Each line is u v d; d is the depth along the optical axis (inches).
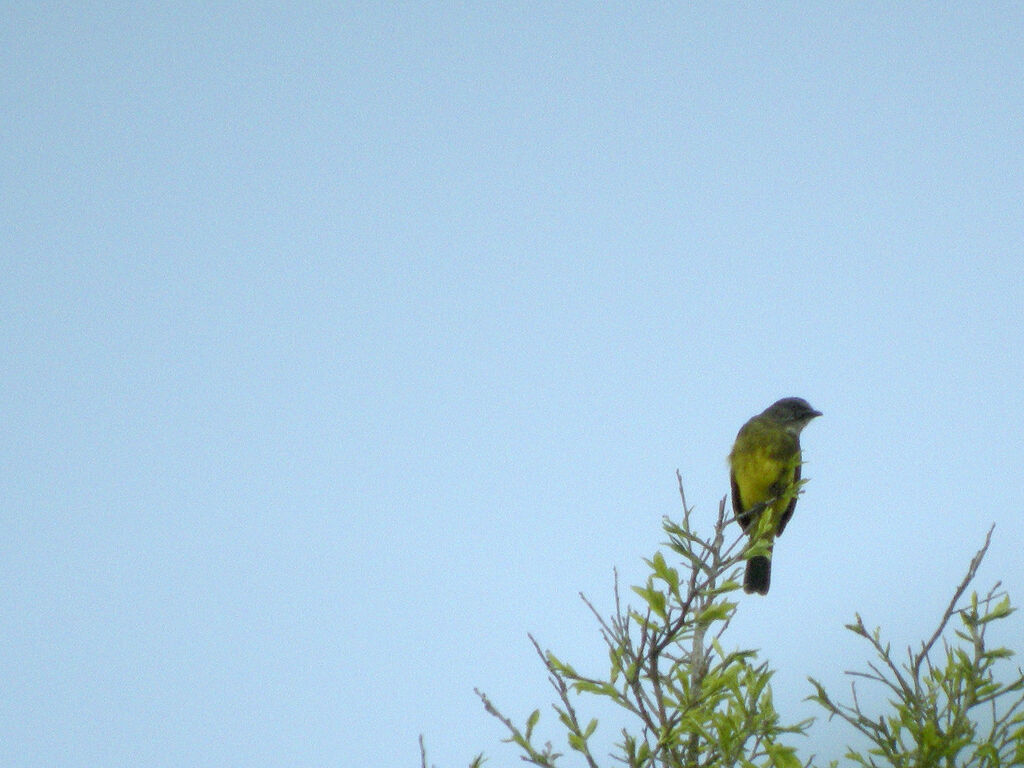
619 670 372.2
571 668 372.2
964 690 377.1
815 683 383.9
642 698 368.2
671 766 354.0
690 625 382.6
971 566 382.0
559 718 358.9
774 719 355.6
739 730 352.8
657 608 383.2
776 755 347.3
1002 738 362.0
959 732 362.0
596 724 362.0
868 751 370.6
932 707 375.9
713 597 391.2
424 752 336.2
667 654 391.9
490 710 363.9
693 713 358.3
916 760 354.6
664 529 428.5
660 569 394.3
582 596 386.0
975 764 358.0
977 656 373.4
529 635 373.4
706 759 362.9
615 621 379.6
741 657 378.3
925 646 381.7
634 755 352.5
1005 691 368.5
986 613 378.6
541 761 353.1
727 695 365.4
